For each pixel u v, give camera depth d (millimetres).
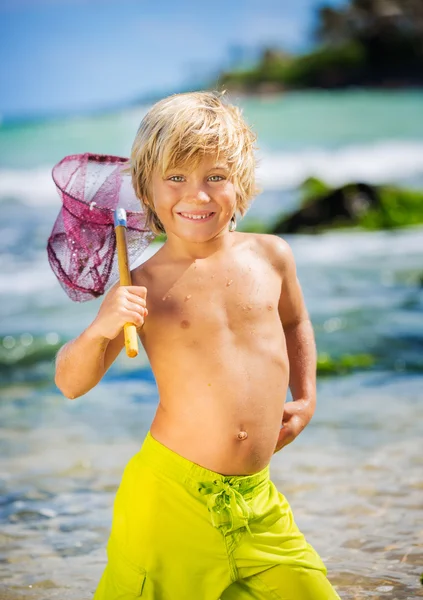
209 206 2965
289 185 16906
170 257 3086
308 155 19125
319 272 10820
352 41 26812
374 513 4383
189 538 2895
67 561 4043
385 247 12195
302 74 26469
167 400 2984
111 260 3363
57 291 10266
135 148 3107
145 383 7008
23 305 9656
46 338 8406
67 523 4438
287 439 3242
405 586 3658
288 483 4801
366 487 4711
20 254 12172
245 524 2895
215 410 2920
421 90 26516
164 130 2965
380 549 4004
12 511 4582
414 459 5098
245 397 2945
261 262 3164
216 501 2873
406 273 10602
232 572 2896
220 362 2951
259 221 14102
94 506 4633
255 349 3010
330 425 5773
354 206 13625
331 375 7000
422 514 4359
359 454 5211
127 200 3379
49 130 21844
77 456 5375
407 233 13062
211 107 3041
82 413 6289
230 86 25859
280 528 2982
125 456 5363
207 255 3080
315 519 4332
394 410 6047
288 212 14602
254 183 3260
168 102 3053
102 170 3402
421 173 17672
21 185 17031
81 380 2994
